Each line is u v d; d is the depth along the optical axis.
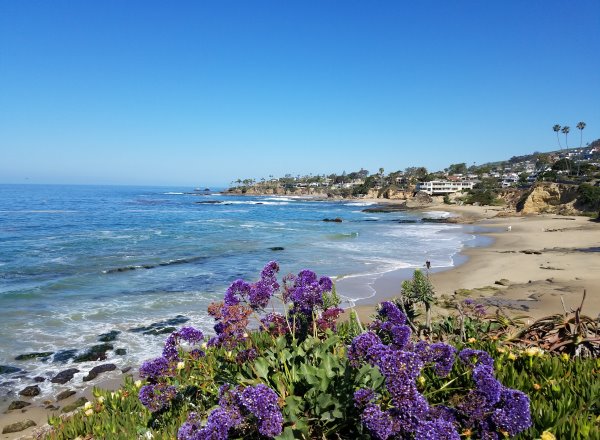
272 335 3.98
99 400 4.89
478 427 2.31
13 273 22.58
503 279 19.45
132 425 3.89
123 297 17.52
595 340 3.59
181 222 58.59
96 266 24.73
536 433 2.39
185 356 4.18
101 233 43.00
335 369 2.86
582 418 2.44
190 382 3.77
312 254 29.38
